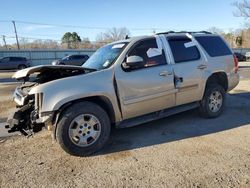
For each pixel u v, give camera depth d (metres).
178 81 5.25
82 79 4.32
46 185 3.49
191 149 4.39
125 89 4.63
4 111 7.55
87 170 3.84
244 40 61.06
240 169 3.69
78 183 3.50
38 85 4.27
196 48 5.68
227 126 5.49
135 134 5.22
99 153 4.41
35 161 4.20
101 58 5.12
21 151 4.61
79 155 4.30
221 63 5.99
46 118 4.06
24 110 4.39
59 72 4.68
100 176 3.66
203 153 4.23
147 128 5.54
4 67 29.52
